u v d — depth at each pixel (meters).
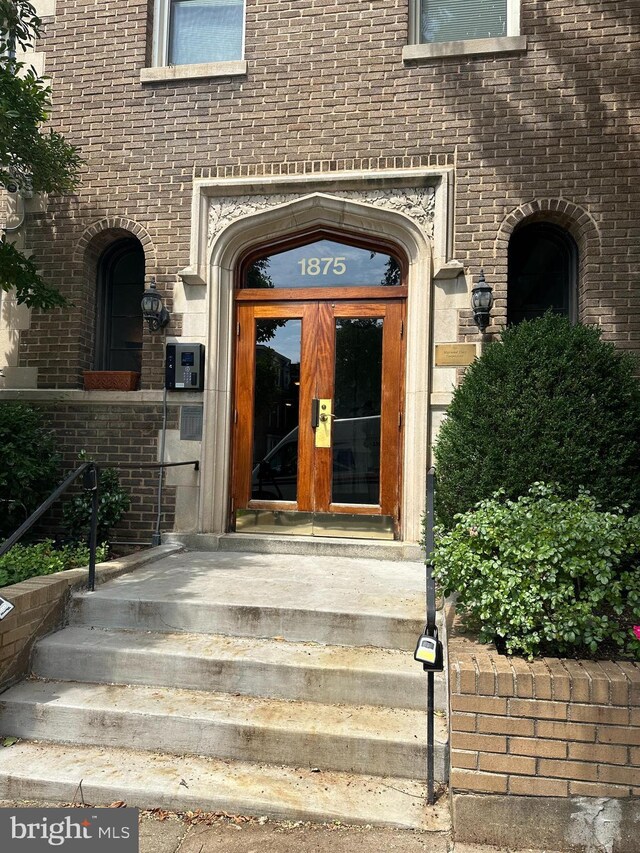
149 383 5.67
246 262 5.86
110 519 5.41
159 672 3.29
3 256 4.88
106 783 2.67
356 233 5.56
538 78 5.26
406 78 5.42
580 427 3.81
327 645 3.45
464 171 5.30
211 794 2.59
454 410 4.26
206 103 5.72
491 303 5.04
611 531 2.74
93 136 5.89
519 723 2.43
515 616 2.64
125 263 6.26
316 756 2.79
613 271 5.09
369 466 5.43
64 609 3.78
